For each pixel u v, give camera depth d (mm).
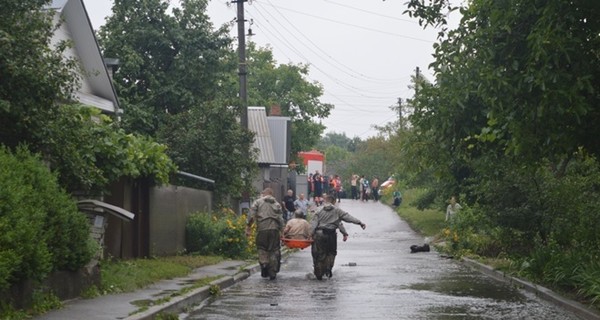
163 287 18109
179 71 42031
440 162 21031
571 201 22406
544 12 13727
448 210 40969
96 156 20016
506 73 14852
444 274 24672
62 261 14359
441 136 18781
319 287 20703
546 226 23469
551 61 13938
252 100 79188
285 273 25156
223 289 20188
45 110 16703
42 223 13219
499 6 14711
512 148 15969
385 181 112750
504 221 24641
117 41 41188
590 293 16062
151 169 22406
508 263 24734
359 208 72688
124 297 15820
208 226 27969
